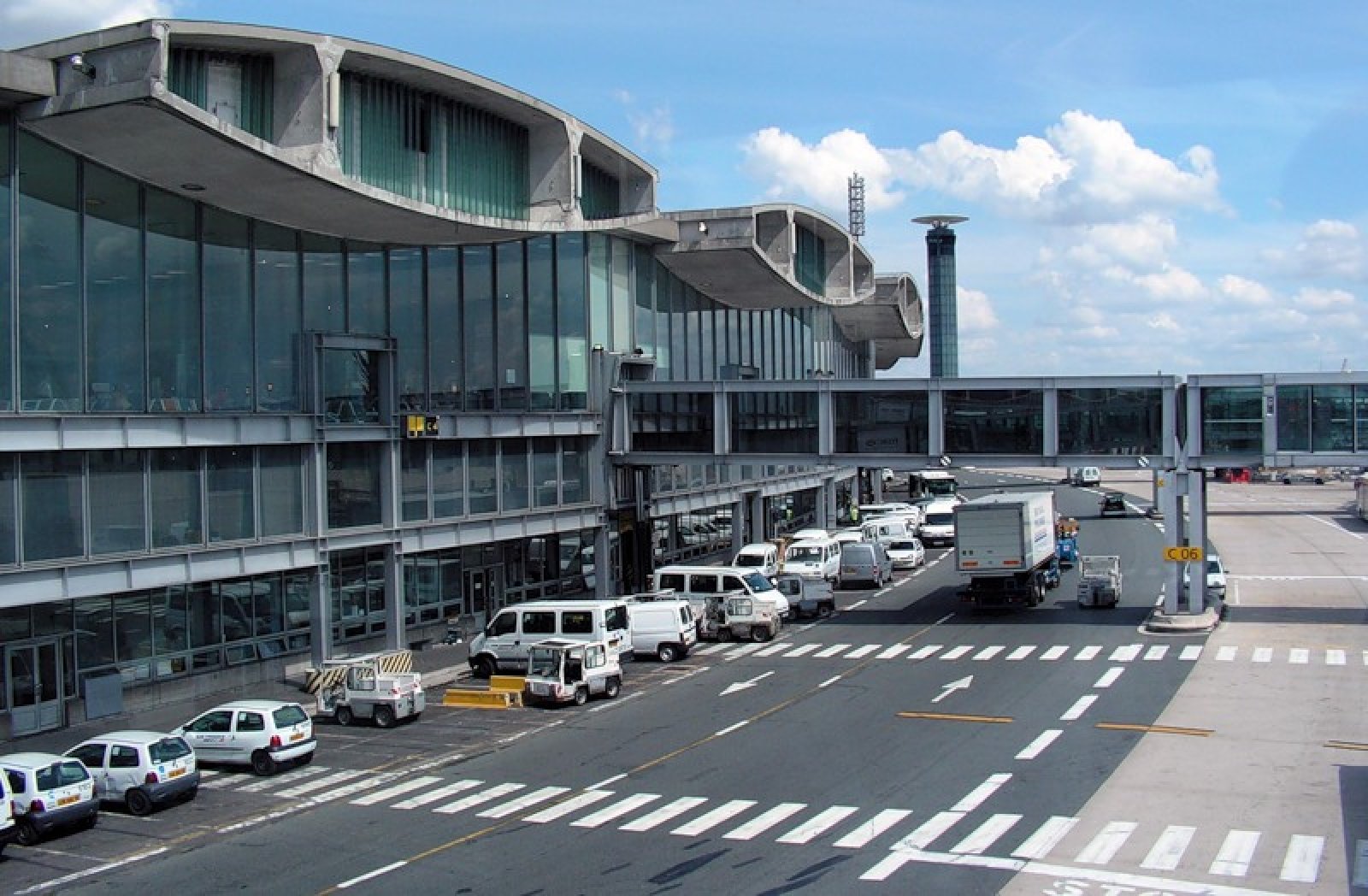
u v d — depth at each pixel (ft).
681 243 182.70
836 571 196.75
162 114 92.17
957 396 156.46
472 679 128.77
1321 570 194.90
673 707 110.01
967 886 61.98
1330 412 140.97
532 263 158.10
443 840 73.20
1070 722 97.30
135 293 108.27
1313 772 81.15
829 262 239.91
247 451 118.21
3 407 96.27
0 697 98.63
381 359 133.49
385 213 119.34
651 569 181.37
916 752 89.61
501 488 151.74
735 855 67.92
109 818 82.07
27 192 98.32
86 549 101.96
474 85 131.54
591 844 71.05
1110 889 61.11
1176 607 145.28
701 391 166.71
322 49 108.78
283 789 87.71
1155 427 147.23
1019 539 154.81
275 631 125.18
